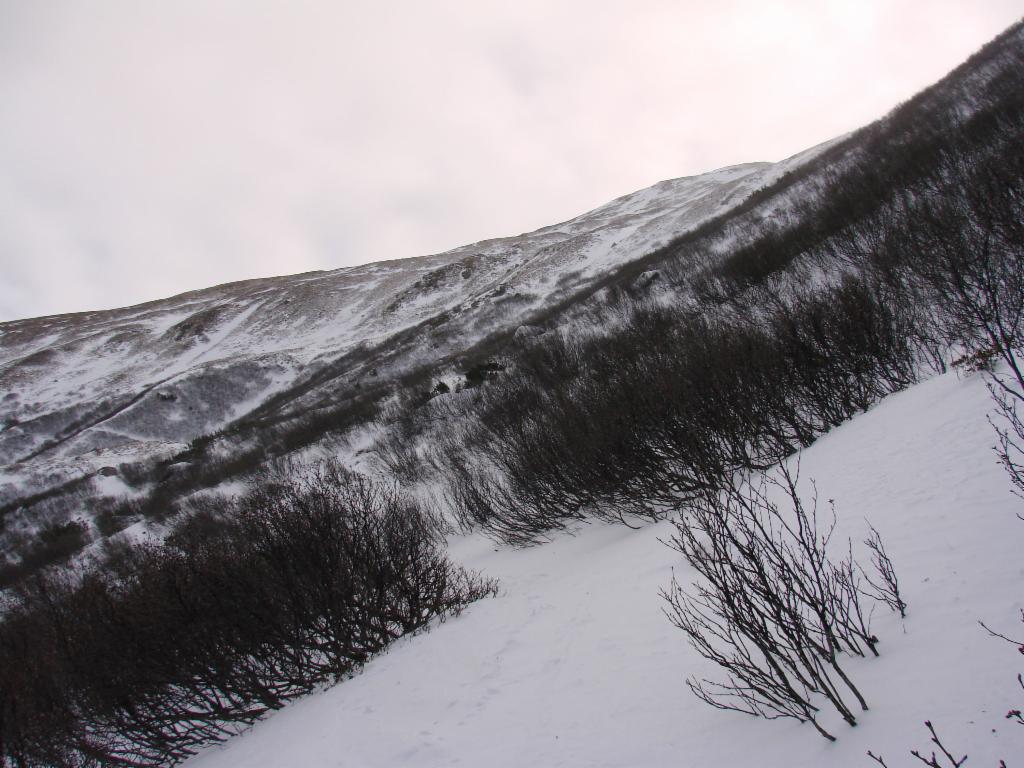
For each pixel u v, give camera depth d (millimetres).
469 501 10961
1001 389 4160
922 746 1676
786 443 6695
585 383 10148
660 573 4543
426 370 30609
